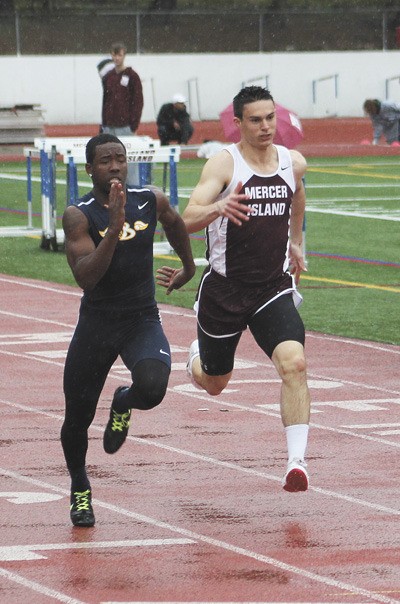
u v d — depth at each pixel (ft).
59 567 47.01
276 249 56.08
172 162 139.95
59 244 153.17
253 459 64.03
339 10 384.06
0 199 211.41
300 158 57.31
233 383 83.76
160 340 51.57
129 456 64.64
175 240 54.34
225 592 44.19
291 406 53.06
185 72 368.27
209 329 57.41
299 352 53.78
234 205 53.26
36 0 432.25
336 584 45.03
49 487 58.85
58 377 85.56
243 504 55.98
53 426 71.56
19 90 355.36
